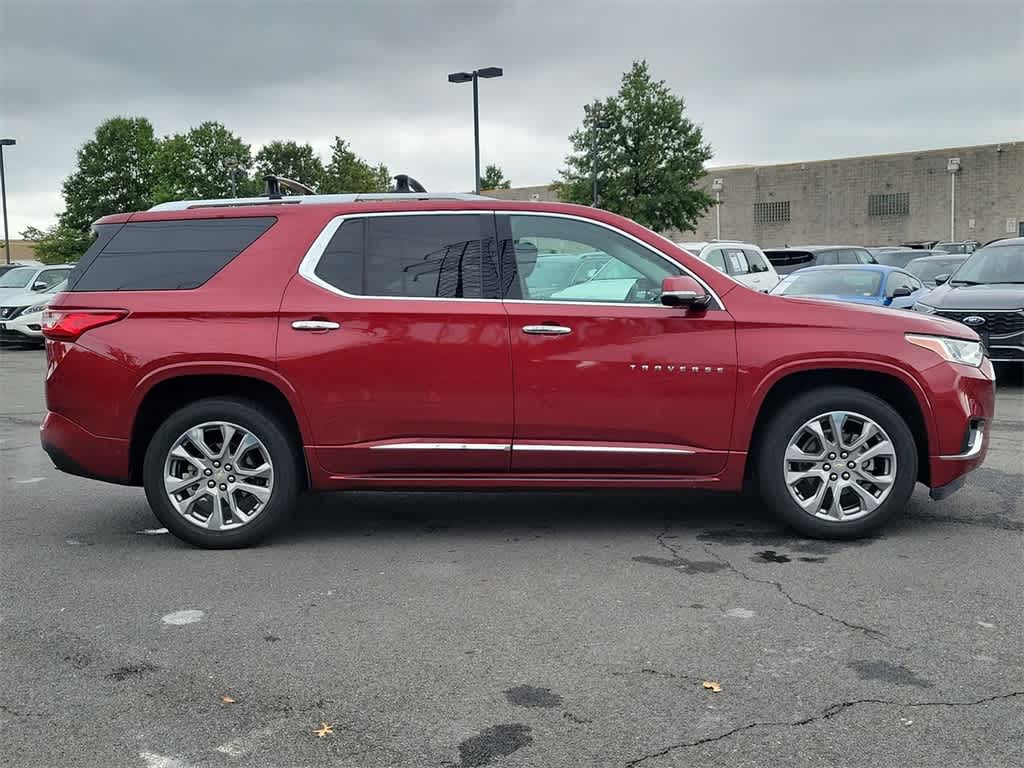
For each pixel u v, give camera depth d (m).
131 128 72.75
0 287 22.30
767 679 3.52
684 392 5.15
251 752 3.05
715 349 5.16
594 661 3.70
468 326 5.15
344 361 5.15
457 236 5.32
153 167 58.44
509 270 5.28
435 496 6.57
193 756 3.03
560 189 38.41
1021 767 2.89
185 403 5.46
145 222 5.46
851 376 5.36
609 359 5.14
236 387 5.42
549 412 5.16
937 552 5.06
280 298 5.21
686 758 2.97
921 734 3.09
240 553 5.25
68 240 67.88
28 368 16.84
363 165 64.25
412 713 3.30
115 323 5.26
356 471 5.27
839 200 57.09
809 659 3.69
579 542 5.36
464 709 3.32
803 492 5.34
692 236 60.66
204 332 5.18
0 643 3.97
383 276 5.27
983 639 3.87
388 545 5.37
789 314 5.22
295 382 5.16
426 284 5.25
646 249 5.33
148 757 3.03
